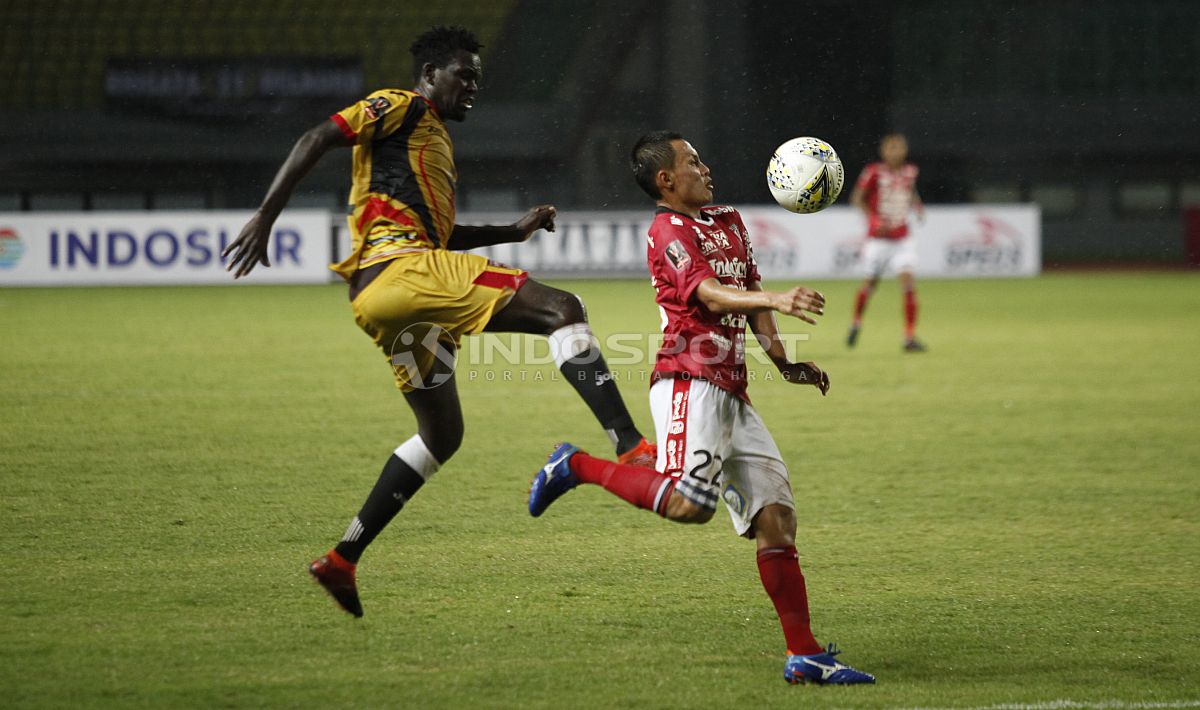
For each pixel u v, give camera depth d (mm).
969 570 18828
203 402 34562
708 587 17891
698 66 98875
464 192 101500
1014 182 111750
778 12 98625
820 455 27859
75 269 77188
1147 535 20953
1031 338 51812
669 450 14430
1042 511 22625
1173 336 52188
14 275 77188
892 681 14086
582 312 15266
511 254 81125
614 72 100625
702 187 14945
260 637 15438
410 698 13406
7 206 97000
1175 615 16594
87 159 96688
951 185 111812
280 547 19844
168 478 24938
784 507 14594
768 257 83875
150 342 49188
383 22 105125
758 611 16750
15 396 35375
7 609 16484
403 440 29188
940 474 25844
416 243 15500
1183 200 111312
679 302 14562
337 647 15086
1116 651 15156
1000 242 88438
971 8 111188
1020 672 14398
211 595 17219
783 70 99125
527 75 104812
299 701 13297
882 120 100375
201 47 103750
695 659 14773
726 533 21078
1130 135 110625
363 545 15797
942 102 110938
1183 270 94938
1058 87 111688
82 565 18703
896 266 47594
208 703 13219
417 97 15734
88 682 13812
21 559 19016
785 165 16281
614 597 17359
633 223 81688
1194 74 111500
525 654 14883
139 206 97438
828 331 55719
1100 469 26328
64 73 101375
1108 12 111000
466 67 15945
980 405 34844
